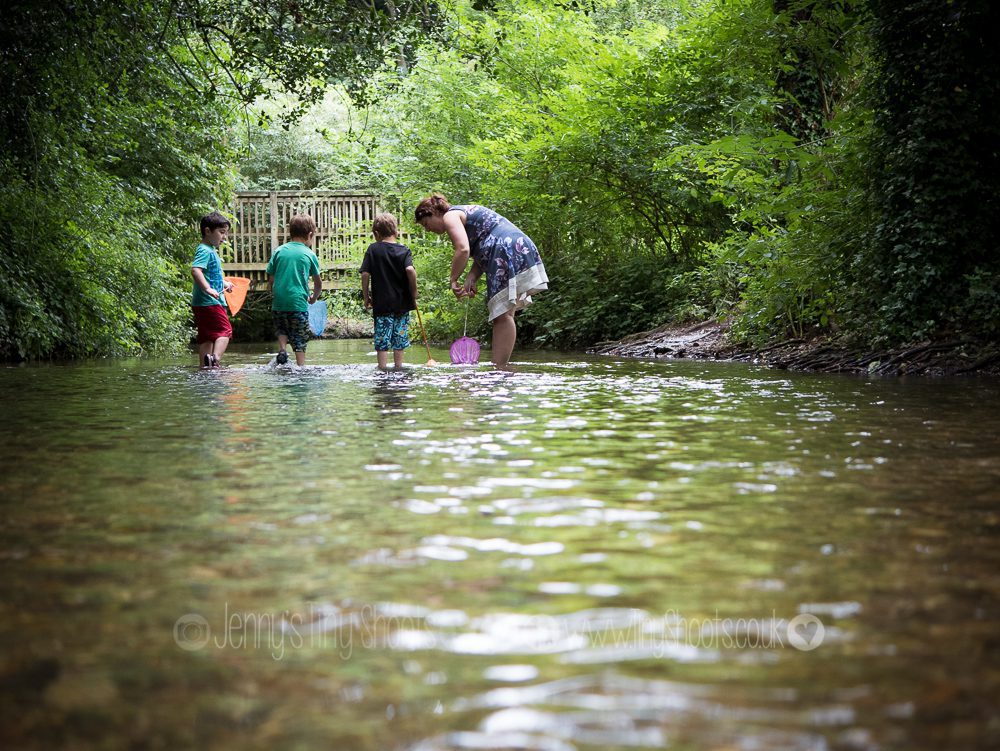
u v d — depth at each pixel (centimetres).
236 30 1132
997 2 760
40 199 1180
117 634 156
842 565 195
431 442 378
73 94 1148
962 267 787
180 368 946
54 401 570
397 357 915
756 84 1209
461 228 791
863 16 938
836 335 917
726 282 1214
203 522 237
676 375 759
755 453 346
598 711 126
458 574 189
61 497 270
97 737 119
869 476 298
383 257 900
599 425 429
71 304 1214
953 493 271
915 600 171
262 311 2281
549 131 1516
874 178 827
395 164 1917
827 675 137
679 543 214
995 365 725
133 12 1107
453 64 1830
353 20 1097
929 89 772
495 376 763
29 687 135
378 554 205
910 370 747
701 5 1461
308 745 117
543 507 254
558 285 1527
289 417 473
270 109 2777
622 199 1457
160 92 1452
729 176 942
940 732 119
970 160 766
